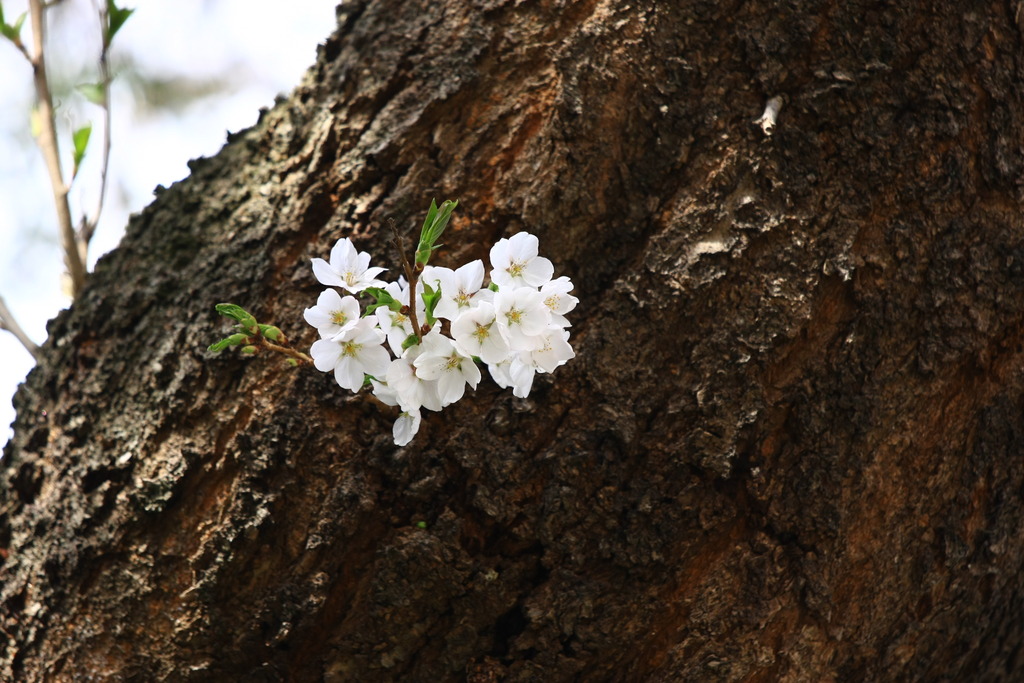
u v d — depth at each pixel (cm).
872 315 166
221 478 166
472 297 155
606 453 164
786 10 168
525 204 167
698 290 165
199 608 165
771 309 165
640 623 165
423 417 165
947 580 168
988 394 168
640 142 167
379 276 167
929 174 167
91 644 167
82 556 167
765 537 166
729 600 165
